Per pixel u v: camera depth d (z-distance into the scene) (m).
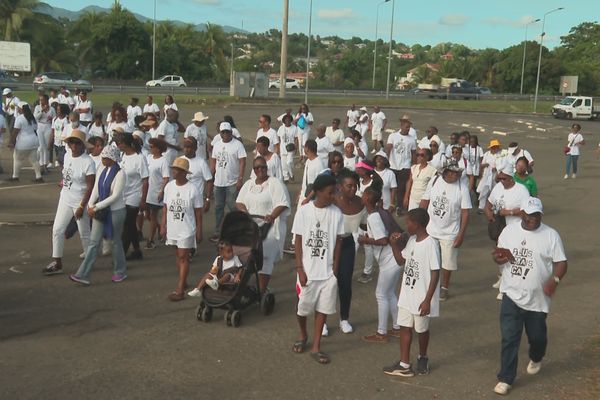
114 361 6.30
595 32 119.81
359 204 7.21
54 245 8.98
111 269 9.41
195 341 6.89
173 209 8.12
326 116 39.84
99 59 68.38
